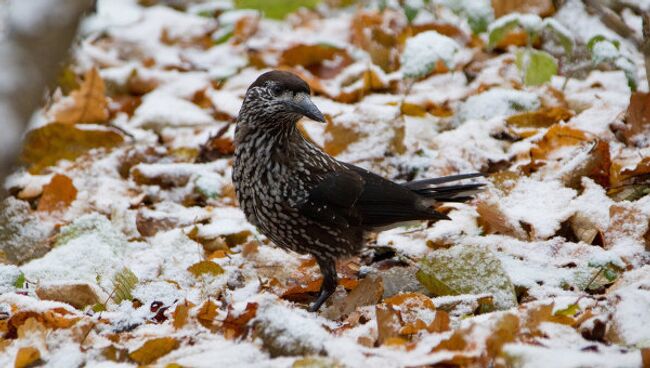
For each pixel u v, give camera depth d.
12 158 4.99
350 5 17.19
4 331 8.52
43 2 4.92
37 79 4.96
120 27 19.58
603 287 9.16
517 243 10.21
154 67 17.86
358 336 7.89
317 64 17.03
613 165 11.45
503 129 13.34
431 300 8.59
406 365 6.74
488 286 9.09
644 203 10.23
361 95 15.62
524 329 7.43
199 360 7.16
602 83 14.51
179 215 12.15
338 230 10.22
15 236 11.77
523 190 11.38
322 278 10.55
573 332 7.42
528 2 15.59
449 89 15.46
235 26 18.92
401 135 13.16
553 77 15.15
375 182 10.46
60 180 12.59
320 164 10.26
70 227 11.34
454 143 13.05
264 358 7.33
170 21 19.89
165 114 15.43
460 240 10.53
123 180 13.66
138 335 8.16
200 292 9.70
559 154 12.40
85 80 15.48
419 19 17.05
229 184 13.02
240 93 16.39
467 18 14.11
